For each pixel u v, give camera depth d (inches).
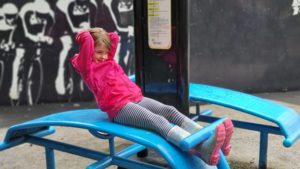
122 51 253.9
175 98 147.6
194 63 266.8
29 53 242.4
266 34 281.1
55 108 241.4
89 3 244.8
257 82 286.2
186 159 105.7
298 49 291.6
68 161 164.6
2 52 238.8
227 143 110.8
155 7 143.9
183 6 140.0
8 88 243.8
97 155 124.6
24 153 173.2
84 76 120.9
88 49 116.4
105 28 249.1
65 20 243.8
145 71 150.4
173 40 143.9
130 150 132.9
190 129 114.2
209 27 266.5
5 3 234.1
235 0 269.3
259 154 158.2
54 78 248.8
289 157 168.6
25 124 124.6
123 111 116.1
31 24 239.6
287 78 293.0
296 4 284.2
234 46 275.0
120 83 120.8
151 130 112.9
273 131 150.1
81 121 119.3
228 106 150.5
